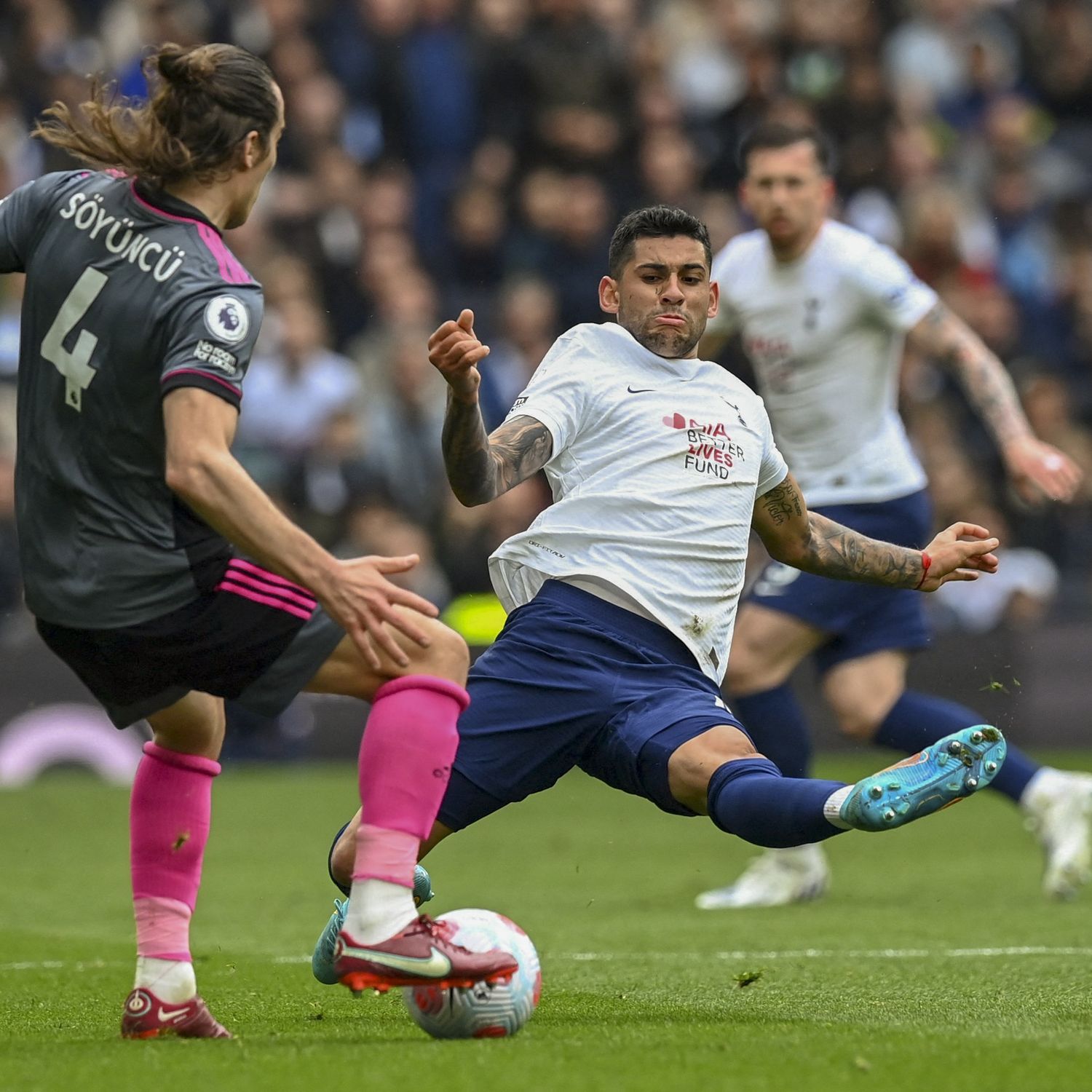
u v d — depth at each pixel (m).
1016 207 58.19
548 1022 14.02
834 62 57.66
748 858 30.31
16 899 25.14
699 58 59.38
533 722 14.70
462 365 12.80
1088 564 49.44
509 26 54.84
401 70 54.25
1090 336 56.94
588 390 15.12
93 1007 15.47
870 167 55.44
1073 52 63.06
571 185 53.06
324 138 52.38
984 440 52.19
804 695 45.03
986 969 17.77
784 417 24.62
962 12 61.69
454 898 25.17
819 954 19.19
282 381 46.53
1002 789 24.77
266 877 27.38
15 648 42.16
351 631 11.88
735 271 24.72
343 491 45.44
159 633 12.27
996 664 43.34
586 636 14.80
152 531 12.30
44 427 12.49
